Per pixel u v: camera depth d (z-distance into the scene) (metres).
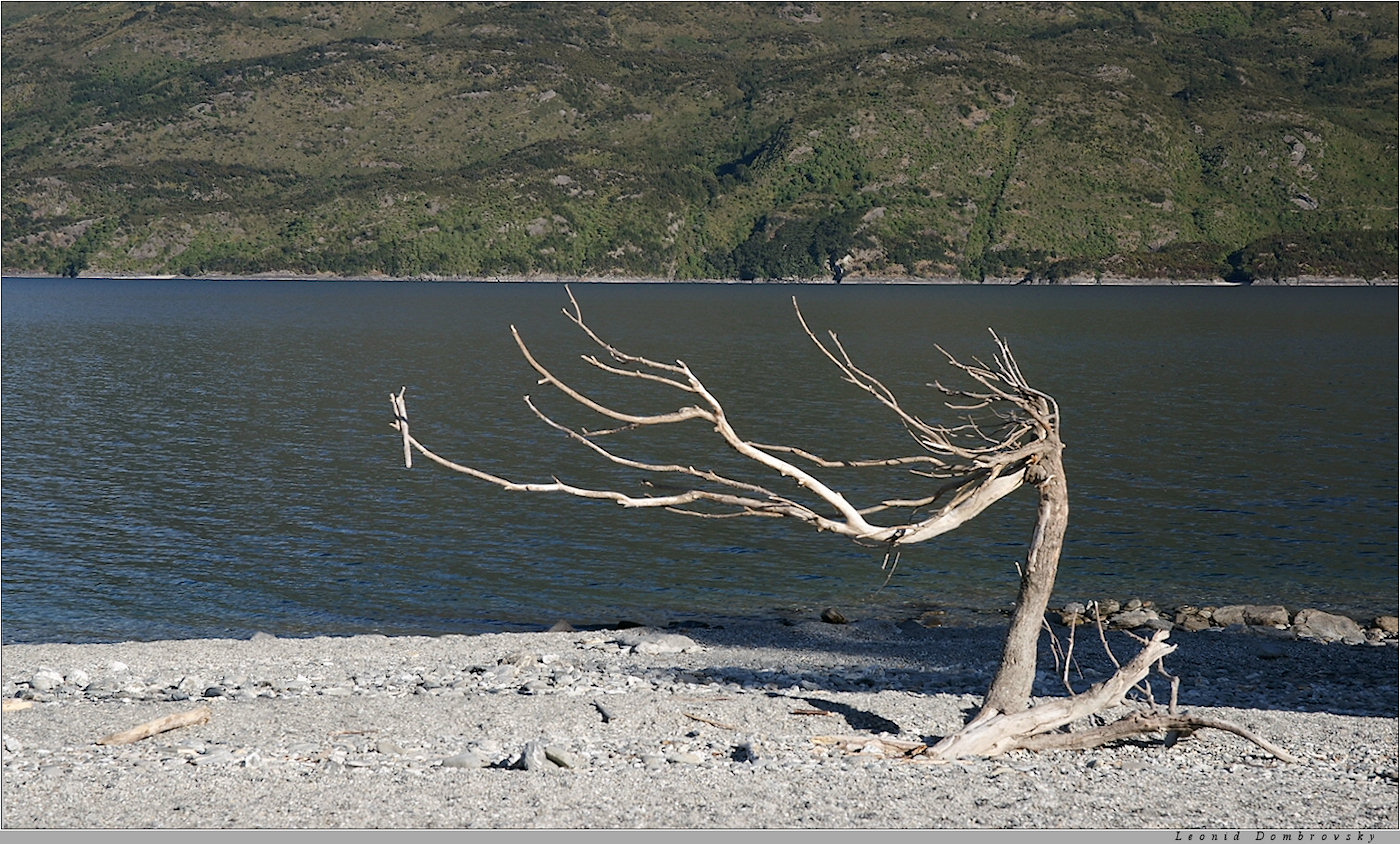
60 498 36.75
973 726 13.27
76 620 24.59
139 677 18.59
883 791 11.62
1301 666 20.70
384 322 147.38
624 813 10.88
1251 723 15.48
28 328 129.00
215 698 16.77
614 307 197.12
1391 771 12.99
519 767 12.38
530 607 25.83
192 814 10.77
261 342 111.00
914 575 28.16
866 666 20.22
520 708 15.62
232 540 31.45
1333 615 23.95
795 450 11.95
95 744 13.60
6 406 60.41
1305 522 34.34
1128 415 59.38
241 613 25.27
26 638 23.30
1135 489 39.22
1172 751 13.52
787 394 68.62
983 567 28.89
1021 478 12.94
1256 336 126.12
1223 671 20.33
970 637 22.92
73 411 58.78
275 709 15.61
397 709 15.59
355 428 53.53
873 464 12.29
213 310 174.75
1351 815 11.23
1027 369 86.81
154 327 133.00
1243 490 39.16
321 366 86.38
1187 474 42.16
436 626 24.50
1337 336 126.31
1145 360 95.38
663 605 25.89
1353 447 48.84
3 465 42.69
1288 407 63.06
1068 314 177.12
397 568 28.83
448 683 18.11
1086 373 83.62
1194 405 63.81
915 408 61.94
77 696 17.16
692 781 11.88
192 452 46.22
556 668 19.19
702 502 36.53
